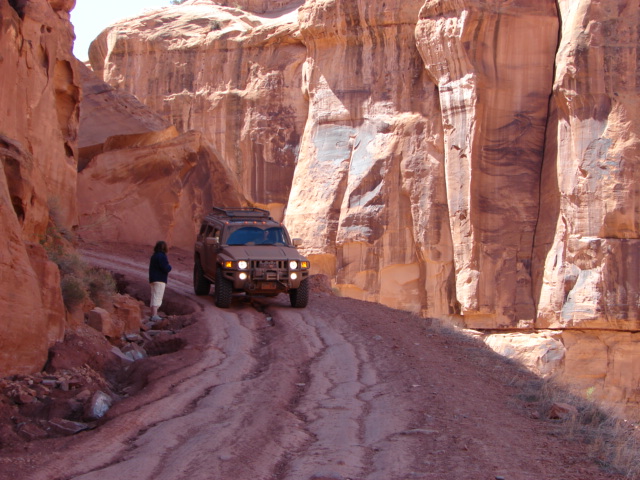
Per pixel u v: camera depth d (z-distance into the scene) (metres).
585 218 35.47
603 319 34.66
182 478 5.50
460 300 39.44
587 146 35.62
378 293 42.69
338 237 43.53
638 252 34.47
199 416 7.25
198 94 50.34
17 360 8.04
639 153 34.72
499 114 39.97
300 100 48.34
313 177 45.16
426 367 10.16
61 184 15.97
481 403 8.41
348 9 44.50
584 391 10.03
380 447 6.51
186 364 9.55
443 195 41.44
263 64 49.34
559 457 6.42
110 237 23.86
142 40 52.72
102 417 7.48
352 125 44.91
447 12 40.16
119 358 9.85
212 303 15.04
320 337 11.97
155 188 25.22
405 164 42.47
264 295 14.71
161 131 29.34
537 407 8.52
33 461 5.92
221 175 27.30
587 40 35.72
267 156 48.28
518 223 39.19
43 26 14.59
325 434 6.87
